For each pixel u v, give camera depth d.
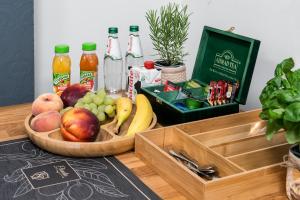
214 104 1.29
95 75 1.44
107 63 1.56
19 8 1.39
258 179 0.92
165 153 0.99
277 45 1.36
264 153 1.06
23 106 1.46
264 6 1.38
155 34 1.50
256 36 1.43
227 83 1.30
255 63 1.35
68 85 1.39
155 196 0.92
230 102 1.30
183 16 1.57
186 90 1.36
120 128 1.23
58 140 1.08
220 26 1.56
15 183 0.96
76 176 1.00
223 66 1.40
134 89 1.39
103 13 1.64
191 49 1.72
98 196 0.92
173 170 0.96
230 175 0.92
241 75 1.32
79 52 1.65
